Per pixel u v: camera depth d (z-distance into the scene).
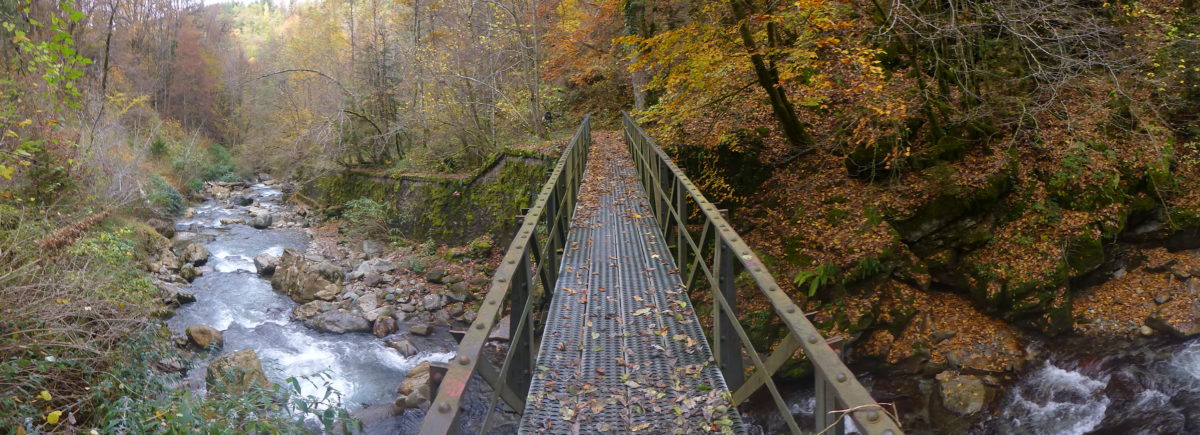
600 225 7.48
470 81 21.38
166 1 39.66
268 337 12.54
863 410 1.65
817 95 13.04
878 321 10.91
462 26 22.67
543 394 3.35
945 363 10.41
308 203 27.08
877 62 10.47
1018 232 11.36
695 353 3.84
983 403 9.49
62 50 7.71
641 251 6.26
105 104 15.12
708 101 13.30
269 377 10.56
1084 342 10.32
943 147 12.22
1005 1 11.33
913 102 11.99
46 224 8.74
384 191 22.66
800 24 10.64
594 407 3.19
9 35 10.60
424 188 20.77
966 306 11.40
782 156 13.63
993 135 12.31
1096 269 11.30
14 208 9.20
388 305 14.23
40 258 7.18
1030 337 10.70
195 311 13.26
